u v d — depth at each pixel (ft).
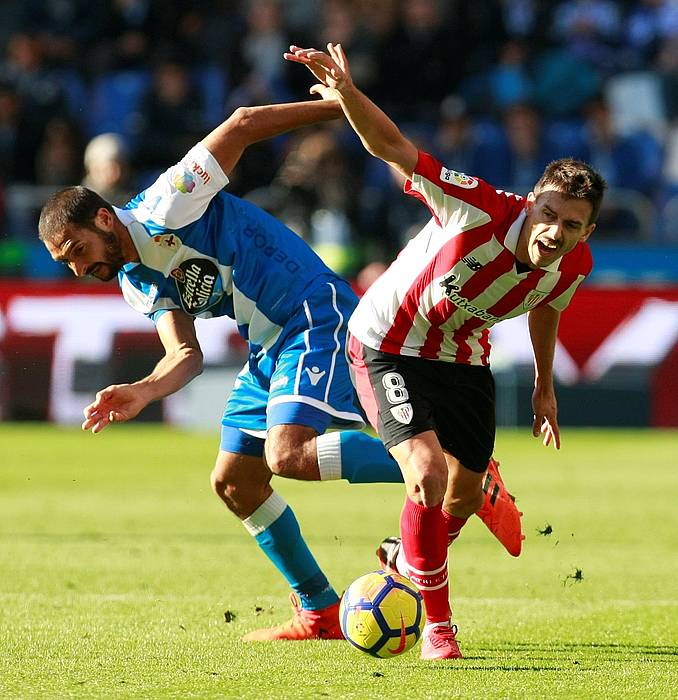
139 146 184.75
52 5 206.18
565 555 81.41
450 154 181.37
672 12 215.10
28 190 176.86
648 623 59.00
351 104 48.52
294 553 55.72
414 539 50.93
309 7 215.72
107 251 54.08
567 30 210.59
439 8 202.69
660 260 171.94
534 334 56.49
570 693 43.52
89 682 45.34
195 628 57.36
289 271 56.59
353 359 54.54
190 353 55.36
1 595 65.62
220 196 56.75
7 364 156.97
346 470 53.11
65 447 140.56
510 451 140.56
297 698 42.68
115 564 76.28
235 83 196.65
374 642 49.03
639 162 187.93
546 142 184.44
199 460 131.34
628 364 156.97
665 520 96.43
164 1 203.41
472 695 43.14
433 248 51.19
